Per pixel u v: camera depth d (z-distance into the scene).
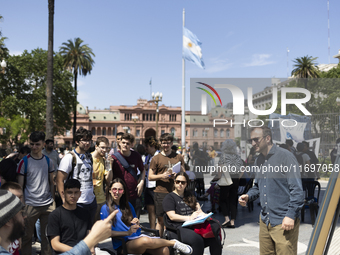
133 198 4.80
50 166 4.26
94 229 1.52
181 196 4.11
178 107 91.62
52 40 12.73
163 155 5.02
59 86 36.03
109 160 4.52
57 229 3.26
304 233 5.67
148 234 3.97
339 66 37.09
